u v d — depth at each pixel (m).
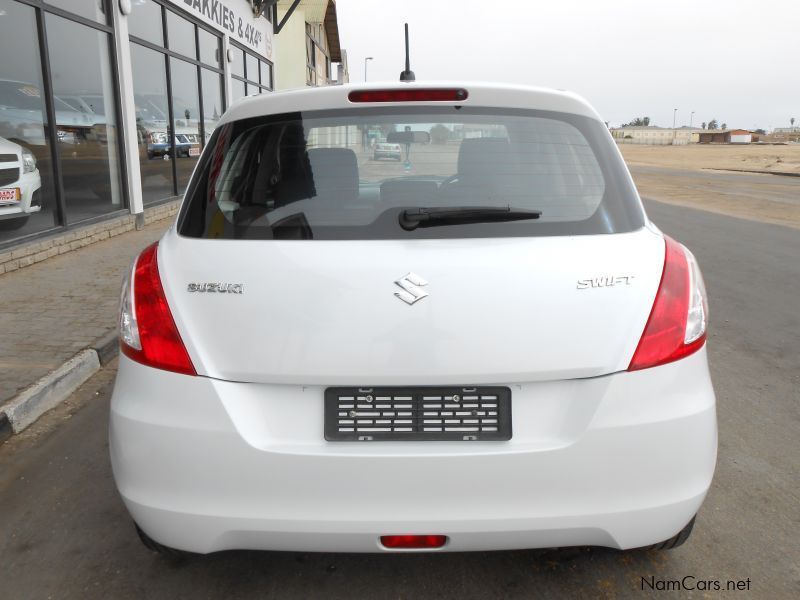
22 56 7.46
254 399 1.96
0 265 6.91
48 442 3.62
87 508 2.95
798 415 3.94
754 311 6.30
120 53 9.80
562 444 1.92
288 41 31.27
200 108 14.35
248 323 1.94
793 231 11.66
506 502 1.92
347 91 2.26
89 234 8.75
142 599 2.34
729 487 3.09
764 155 64.50
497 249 2.00
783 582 2.41
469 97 2.28
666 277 2.05
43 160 7.86
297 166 2.19
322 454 1.90
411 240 2.03
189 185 2.32
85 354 4.61
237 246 2.06
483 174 2.17
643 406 1.95
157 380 1.99
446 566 2.50
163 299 2.02
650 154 67.00
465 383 1.92
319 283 1.94
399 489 1.91
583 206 2.14
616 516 1.95
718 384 4.43
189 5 13.30
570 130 2.30
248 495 1.93
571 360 1.92
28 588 2.41
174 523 1.98
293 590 2.37
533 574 2.45
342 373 1.91
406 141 2.20
